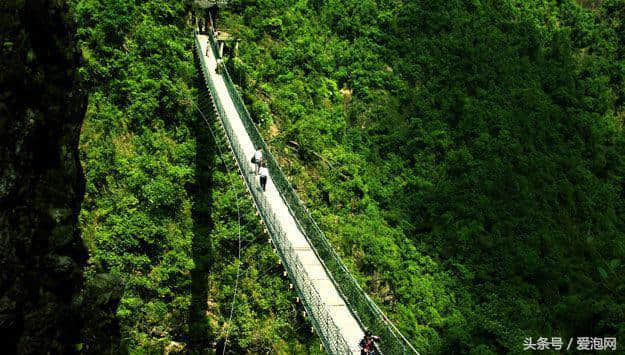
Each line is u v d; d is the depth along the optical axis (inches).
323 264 651.5
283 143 1034.7
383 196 1060.5
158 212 844.6
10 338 432.5
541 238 1114.1
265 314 809.5
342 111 1166.3
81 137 868.6
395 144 1149.7
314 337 793.6
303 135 1060.5
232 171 928.9
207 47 1102.4
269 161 836.6
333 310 577.9
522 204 1151.6
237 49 1152.2
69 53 547.2
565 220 1197.1
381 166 1111.6
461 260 1029.8
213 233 861.2
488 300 986.1
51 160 512.4
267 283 829.2
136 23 1064.2
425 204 1079.0
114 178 852.0
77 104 569.3
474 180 1144.8
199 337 778.2
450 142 1186.6
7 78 440.1
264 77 1136.8
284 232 685.9
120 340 683.4
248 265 845.2
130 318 750.5
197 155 938.1
